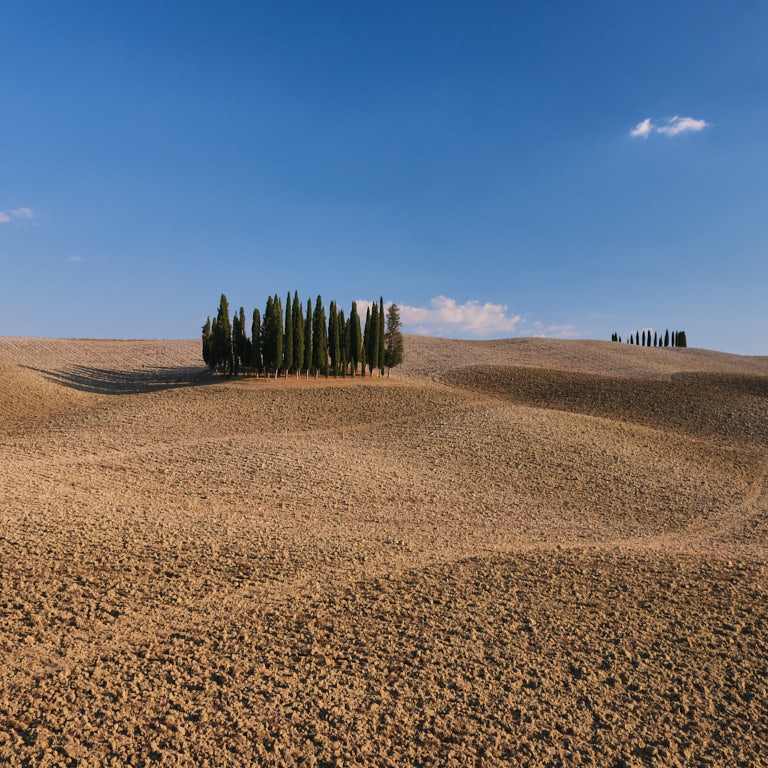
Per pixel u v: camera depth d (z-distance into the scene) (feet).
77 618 41.73
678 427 168.25
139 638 40.09
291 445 122.83
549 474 111.75
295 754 29.12
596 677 37.73
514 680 37.01
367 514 83.25
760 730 32.63
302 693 34.47
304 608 46.75
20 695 32.55
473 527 80.38
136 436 130.82
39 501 71.77
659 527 87.04
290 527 73.00
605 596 51.60
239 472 100.01
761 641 42.98
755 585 54.95
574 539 76.79
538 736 31.60
